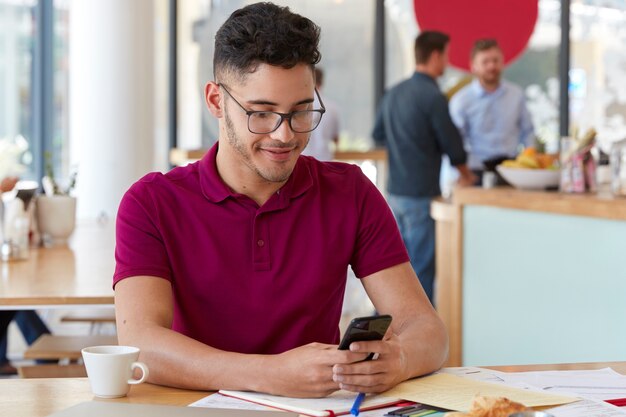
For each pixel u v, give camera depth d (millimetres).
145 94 6223
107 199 6129
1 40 7289
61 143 7422
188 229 1843
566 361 3277
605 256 3078
